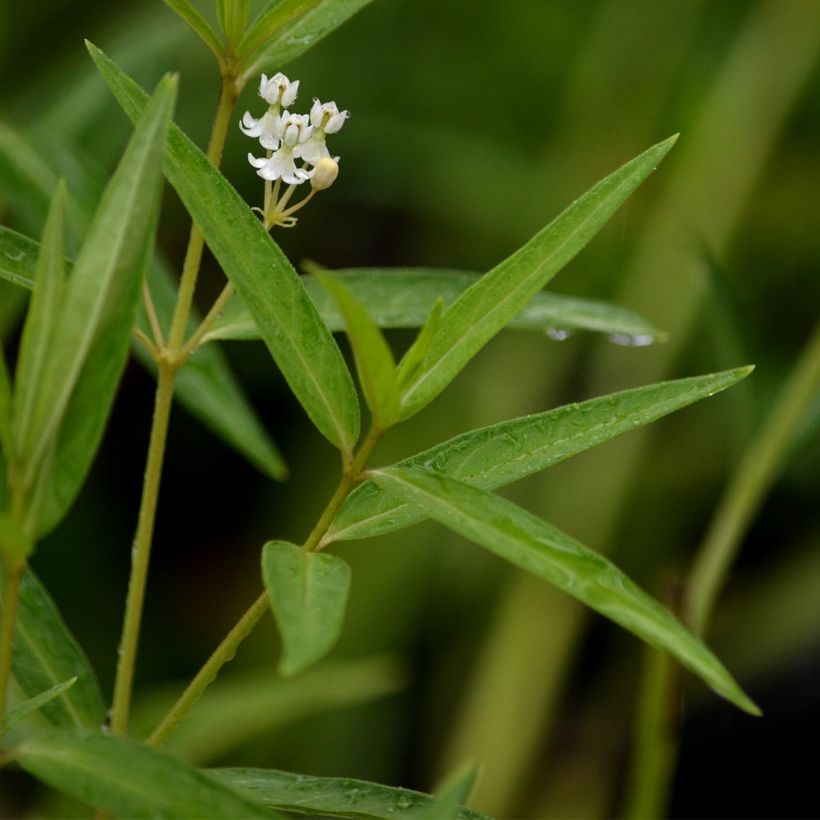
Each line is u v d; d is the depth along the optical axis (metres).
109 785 0.80
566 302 0.92
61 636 0.86
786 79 1.27
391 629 1.16
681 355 1.24
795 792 1.20
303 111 1.25
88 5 1.18
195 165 0.83
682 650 0.79
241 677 1.20
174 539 1.25
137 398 1.26
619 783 1.21
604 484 1.19
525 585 1.15
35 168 0.95
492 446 0.83
